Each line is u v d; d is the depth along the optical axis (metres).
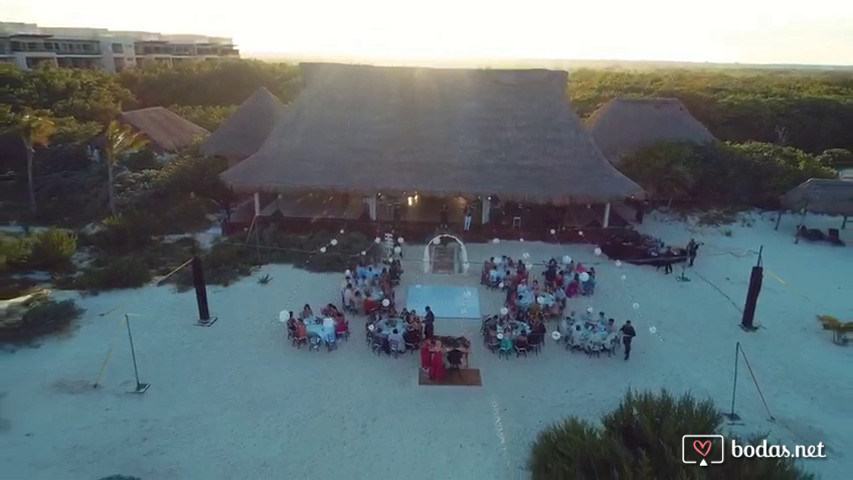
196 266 19.27
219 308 21.20
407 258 26.19
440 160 28.59
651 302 22.47
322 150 29.19
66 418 14.86
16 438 14.05
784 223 32.94
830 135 60.22
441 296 22.14
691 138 37.66
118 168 38.50
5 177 38.38
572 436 12.52
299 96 31.50
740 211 34.00
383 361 17.84
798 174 34.81
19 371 16.94
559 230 28.50
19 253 24.08
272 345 18.69
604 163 28.77
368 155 28.89
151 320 20.22
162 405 15.48
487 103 30.73
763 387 16.94
